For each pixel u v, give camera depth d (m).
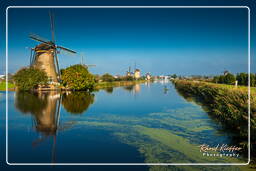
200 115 13.61
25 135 9.32
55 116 13.42
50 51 34.69
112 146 8.02
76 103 19.19
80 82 32.16
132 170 6.04
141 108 16.69
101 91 33.81
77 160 6.73
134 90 36.47
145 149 7.71
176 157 6.95
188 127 10.70
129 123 11.73
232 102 9.89
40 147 7.85
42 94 26.91
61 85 34.66
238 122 8.76
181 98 23.33
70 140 8.71
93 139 8.88
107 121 12.19
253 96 8.70
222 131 9.70
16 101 19.75
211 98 15.98
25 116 13.23
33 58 34.62
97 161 6.66
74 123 11.65
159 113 14.53
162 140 8.73
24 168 6.15
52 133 9.70
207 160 6.65
